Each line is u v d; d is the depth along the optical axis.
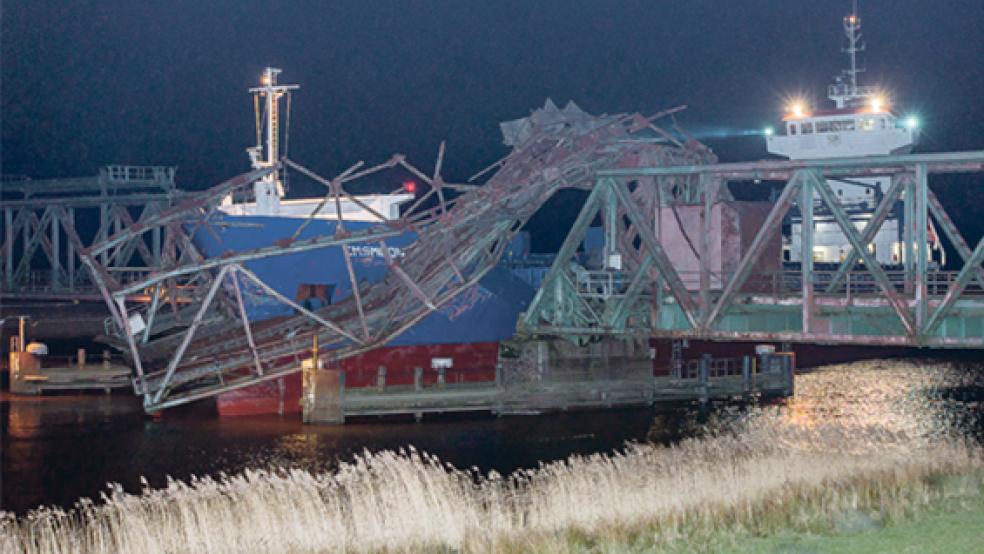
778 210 167.38
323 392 179.50
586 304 191.88
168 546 91.50
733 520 92.00
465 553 87.62
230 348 188.38
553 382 192.75
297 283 198.00
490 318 199.50
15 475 144.50
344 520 96.69
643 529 89.88
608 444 164.62
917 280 156.88
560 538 89.06
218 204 198.12
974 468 109.69
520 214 194.00
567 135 199.12
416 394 182.62
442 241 191.75
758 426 177.88
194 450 159.12
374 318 187.88
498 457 155.12
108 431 172.38
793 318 178.25
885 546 81.12
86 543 95.56
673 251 194.62
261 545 90.12
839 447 121.25
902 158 157.38
